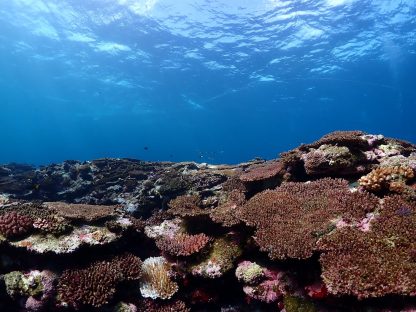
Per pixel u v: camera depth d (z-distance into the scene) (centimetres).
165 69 4247
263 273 618
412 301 442
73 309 636
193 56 3838
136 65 4134
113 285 652
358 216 579
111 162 1548
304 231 583
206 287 685
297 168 868
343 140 791
